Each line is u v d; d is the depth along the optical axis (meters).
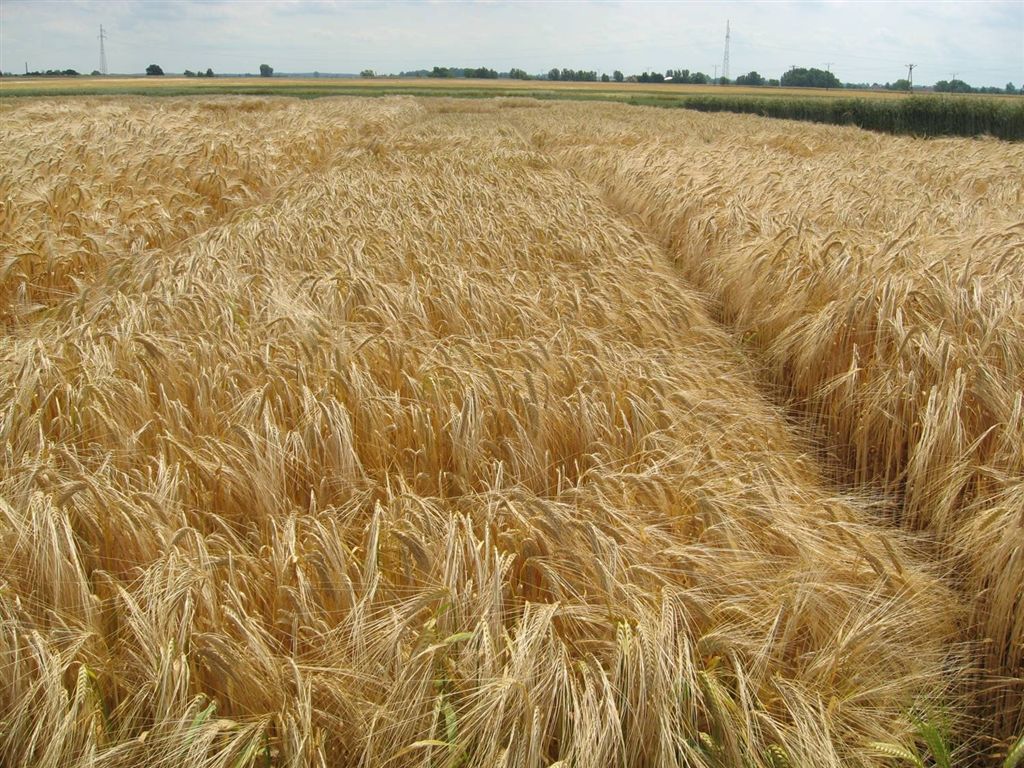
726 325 7.74
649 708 2.33
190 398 4.43
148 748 2.19
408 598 2.79
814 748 2.34
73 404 3.97
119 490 3.31
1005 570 3.17
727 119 38.97
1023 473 3.94
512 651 2.41
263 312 5.59
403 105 45.84
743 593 2.95
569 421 4.14
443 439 4.00
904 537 3.89
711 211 10.06
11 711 2.32
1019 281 5.80
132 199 10.21
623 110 49.25
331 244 8.33
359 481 3.70
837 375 5.60
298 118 25.34
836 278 6.35
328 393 4.17
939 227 8.52
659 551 2.94
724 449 4.14
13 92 69.69
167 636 2.45
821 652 2.72
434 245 8.61
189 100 52.31
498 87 112.31
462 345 4.95
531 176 15.05
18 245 7.38
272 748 2.31
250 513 3.47
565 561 2.87
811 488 4.13
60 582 2.72
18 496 3.15
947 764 2.51
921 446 4.21
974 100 35.12
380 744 2.34
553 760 2.34
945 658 3.10
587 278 7.08
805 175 13.43
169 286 6.13
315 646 2.63
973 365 4.47
